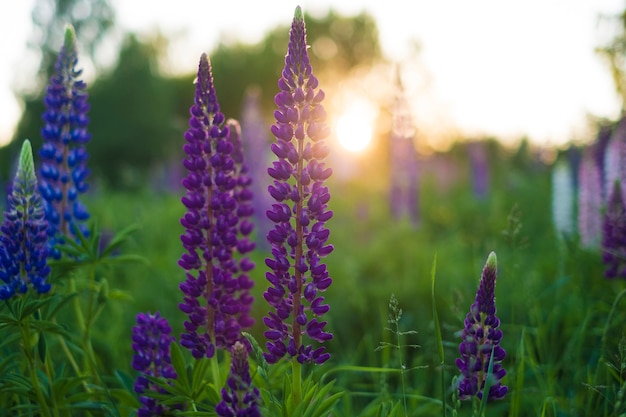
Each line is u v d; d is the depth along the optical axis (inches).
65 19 498.9
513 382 47.0
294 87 39.9
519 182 147.0
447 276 85.5
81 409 46.2
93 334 57.2
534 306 56.2
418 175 131.6
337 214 156.7
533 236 105.0
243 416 36.4
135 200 179.8
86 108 53.2
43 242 43.2
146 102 510.0
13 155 126.7
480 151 180.2
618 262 55.2
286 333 40.0
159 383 41.0
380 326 67.5
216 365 42.4
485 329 39.0
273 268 40.1
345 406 46.8
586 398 47.2
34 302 41.0
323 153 39.8
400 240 113.9
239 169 46.3
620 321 51.9
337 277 92.6
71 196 51.9
